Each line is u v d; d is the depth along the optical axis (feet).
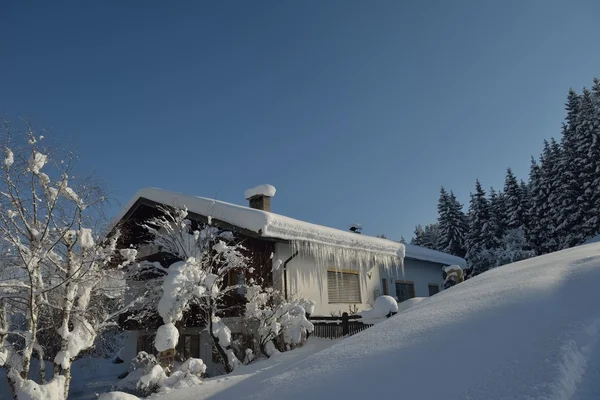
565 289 14.71
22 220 21.67
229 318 36.58
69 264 22.70
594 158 96.32
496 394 8.78
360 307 45.93
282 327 31.71
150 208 45.96
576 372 9.30
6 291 21.65
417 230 188.24
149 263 34.86
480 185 120.16
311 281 40.78
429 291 62.34
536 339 10.86
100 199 24.34
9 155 21.30
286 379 13.55
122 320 43.29
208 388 20.18
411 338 13.60
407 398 9.74
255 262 37.24
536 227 103.65
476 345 11.48
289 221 35.81
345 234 41.52
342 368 12.70
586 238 92.12
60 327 22.20
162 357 27.04
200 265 31.04
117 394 19.92
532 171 114.42
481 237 114.32
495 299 15.37
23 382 19.31
